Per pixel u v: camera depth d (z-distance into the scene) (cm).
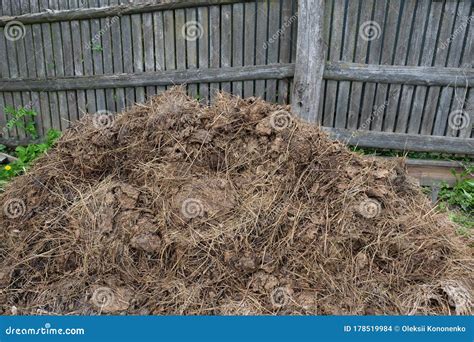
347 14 370
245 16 383
